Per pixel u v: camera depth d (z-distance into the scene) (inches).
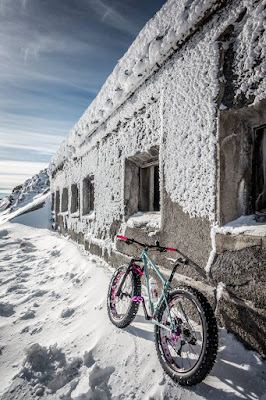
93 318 110.9
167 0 115.1
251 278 77.5
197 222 99.7
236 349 77.8
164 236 120.2
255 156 92.3
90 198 278.7
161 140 123.4
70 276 173.3
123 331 97.1
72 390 72.4
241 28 84.7
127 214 165.8
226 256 86.0
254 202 91.3
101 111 197.0
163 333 80.1
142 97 142.5
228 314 83.4
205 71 96.3
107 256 188.9
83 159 275.3
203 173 96.7
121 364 81.0
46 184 848.9
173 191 114.0
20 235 421.7
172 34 107.2
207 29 95.3
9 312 128.0
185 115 107.1
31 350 87.5
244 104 82.9
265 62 76.0
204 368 63.2
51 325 111.7
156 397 66.7
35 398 70.7
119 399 68.1
